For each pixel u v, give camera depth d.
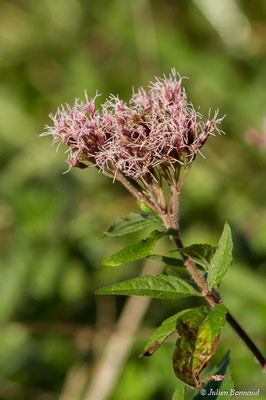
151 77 10.01
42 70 10.37
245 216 8.52
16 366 7.89
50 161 9.23
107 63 10.23
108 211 8.84
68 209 8.88
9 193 8.91
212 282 3.68
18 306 8.29
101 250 8.55
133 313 7.86
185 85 9.92
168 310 7.90
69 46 10.44
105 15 10.44
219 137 9.46
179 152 3.99
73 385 7.62
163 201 4.06
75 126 4.14
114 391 7.40
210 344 3.36
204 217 8.74
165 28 10.19
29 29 10.79
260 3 9.98
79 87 9.97
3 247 8.73
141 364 7.48
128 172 4.01
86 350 7.86
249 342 4.01
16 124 9.77
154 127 3.93
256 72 9.91
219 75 9.87
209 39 10.25
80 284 8.41
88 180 9.06
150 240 3.79
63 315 8.25
